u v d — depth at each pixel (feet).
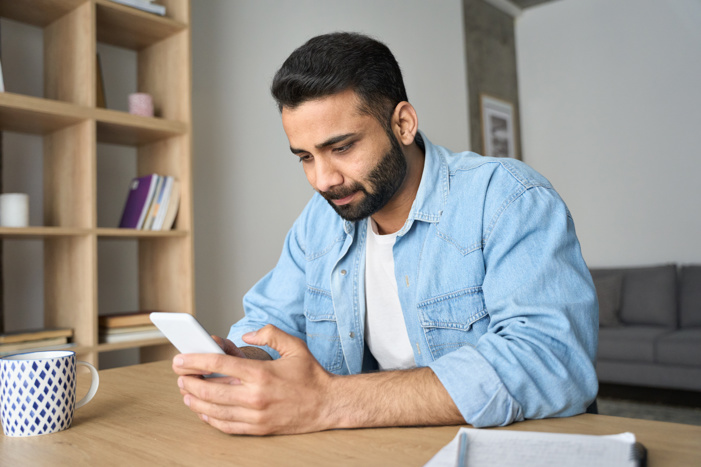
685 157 13.93
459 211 3.17
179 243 7.43
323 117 2.73
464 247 3.12
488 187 3.10
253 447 2.08
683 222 13.93
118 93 8.00
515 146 16.07
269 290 3.96
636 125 14.61
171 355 7.47
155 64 7.88
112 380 3.26
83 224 6.52
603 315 12.77
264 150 9.70
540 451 1.77
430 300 3.20
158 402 2.75
